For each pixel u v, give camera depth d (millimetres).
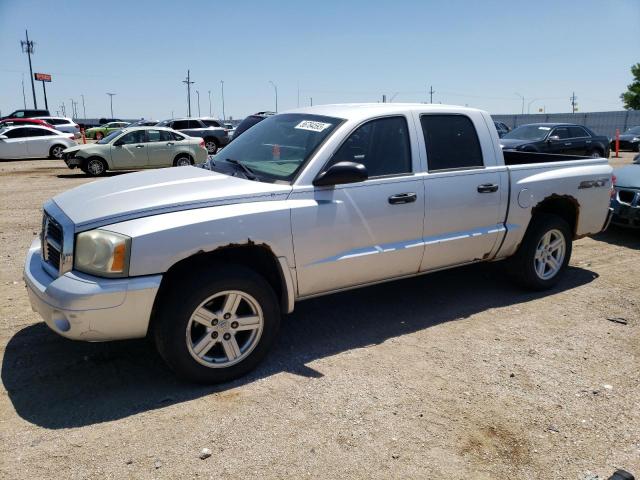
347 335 4402
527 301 5223
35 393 3473
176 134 17969
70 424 3143
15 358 3920
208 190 3635
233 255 3816
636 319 4812
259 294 3633
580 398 3510
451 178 4516
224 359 3611
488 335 4430
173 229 3307
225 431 3098
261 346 3727
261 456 2889
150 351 4066
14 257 6535
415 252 4383
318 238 3854
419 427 3166
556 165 5348
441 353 4098
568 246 5543
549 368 3895
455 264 4785
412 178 4305
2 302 4988
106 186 3912
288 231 3707
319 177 3852
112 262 3186
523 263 5234
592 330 4562
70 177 16297
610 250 7270
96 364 3859
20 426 3115
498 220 4879
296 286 3885
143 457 2863
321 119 4281
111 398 3430
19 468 2758
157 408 3322
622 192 7602
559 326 4633
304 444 2994
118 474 2732
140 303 3248
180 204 3447
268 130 4594
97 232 3234
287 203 3730
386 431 3123
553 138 16578
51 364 3846
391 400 3441
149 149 17391
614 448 3021
